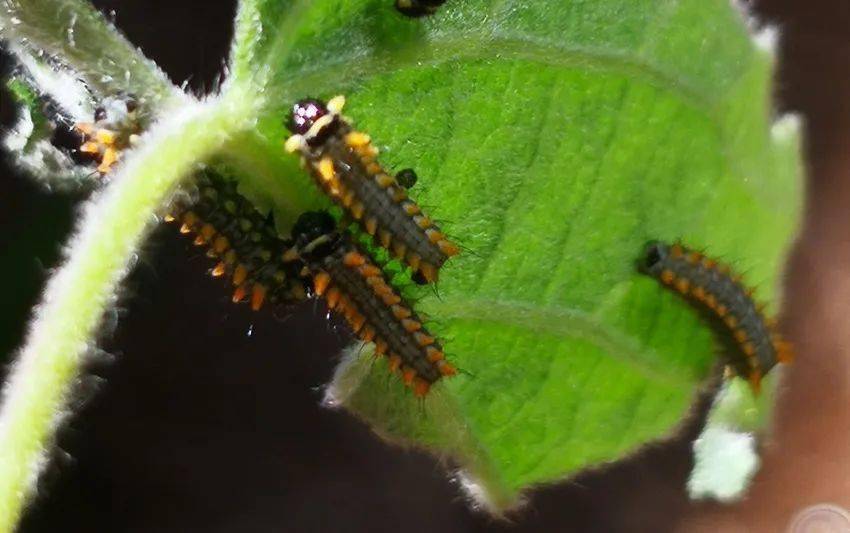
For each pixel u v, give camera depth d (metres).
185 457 0.16
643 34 0.09
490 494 0.10
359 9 0.09
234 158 0.09
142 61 0.09
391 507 0.16
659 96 0.09
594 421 0.10
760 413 0.11
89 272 0.08
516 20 0.09
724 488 0.10
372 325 0.09
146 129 0.09
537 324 0.09
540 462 0.10
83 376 0.08
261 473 0.16
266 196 0.09
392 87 0.09
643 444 0.10
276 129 0.09
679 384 0.10
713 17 0.10
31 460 0.08
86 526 0.15
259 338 0.17
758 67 0.10
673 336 0.10
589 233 0.10
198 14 0.16
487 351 0.09
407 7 0.09
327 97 0.09
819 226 0.17
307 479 0.16
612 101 0.09
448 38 0.09
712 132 0.10
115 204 0.09
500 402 0.10
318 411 0.17
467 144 0.09
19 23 0.09
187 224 0.09
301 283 0.09
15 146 0.09
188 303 0.16
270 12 0.09
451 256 0.09
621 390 0.10
